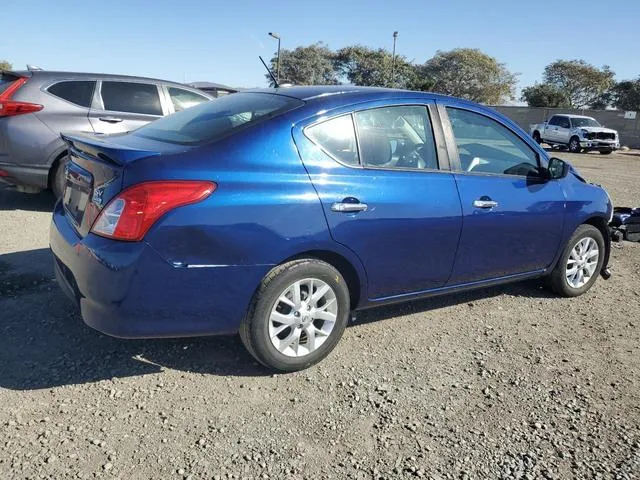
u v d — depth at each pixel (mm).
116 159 3027
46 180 6949
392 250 3689
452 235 3959
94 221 3080
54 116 6883
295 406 3154
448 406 3240
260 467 2650
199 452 2729
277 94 3822
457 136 4133
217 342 3846
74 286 3223
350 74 68312
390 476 2645
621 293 5320
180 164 3051
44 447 2693
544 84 64750
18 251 5434
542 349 4031
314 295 3457
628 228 7336
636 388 3549
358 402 3227
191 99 8094
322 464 2699
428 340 4082
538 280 5551
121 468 2586
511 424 3102
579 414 3227
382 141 3732
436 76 67875
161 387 3270
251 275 3188
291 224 3238
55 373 3346
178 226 2965
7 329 3832
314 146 3439
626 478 2705
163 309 3047
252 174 3188
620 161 24172
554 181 4703
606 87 68000
